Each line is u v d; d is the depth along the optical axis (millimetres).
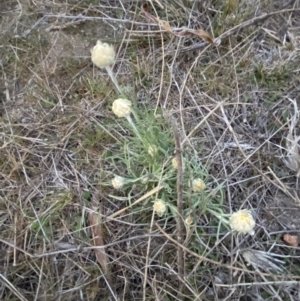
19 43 375
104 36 378
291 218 306
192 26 378
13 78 363
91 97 351
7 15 389
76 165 326
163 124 328
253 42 366
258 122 337
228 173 319
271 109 341
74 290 291
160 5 378
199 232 298
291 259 294
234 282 287
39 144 334
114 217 305
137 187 310
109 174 319
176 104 346
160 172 299
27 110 349
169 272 289
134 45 371
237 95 344
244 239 296
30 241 304
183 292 286
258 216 306
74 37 379
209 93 349
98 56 255
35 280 297
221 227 298
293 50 363
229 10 373
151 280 292
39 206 315
